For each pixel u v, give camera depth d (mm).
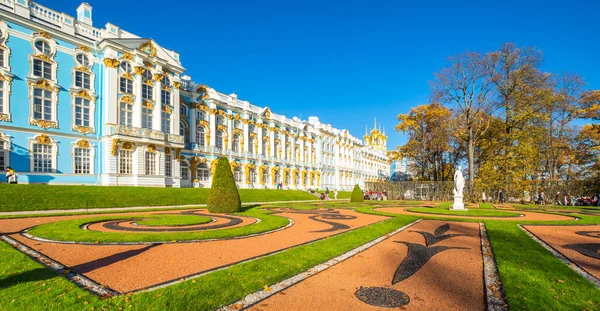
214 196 21359
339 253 9320
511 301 5789
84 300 5484
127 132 34875
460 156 54344
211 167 48562
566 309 5477
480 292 6492
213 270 7660
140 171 36125
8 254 8484
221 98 51812
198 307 5336
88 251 9367
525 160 40469
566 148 45469
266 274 7109
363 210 23938
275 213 22344
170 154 40312
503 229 14219
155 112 38625
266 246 10492
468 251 10047
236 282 6543
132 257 8766
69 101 32781
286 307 5566
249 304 5637
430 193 48750
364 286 6738
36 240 10781
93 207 24203
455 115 45219
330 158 81875
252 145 57812
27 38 30141
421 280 7188
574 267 8414
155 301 5457
